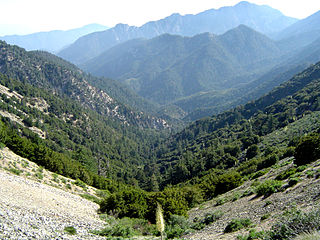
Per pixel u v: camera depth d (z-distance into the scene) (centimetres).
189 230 2306
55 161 5916
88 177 6381
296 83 17062
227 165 9062
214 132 16775
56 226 1653
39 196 2586
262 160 6038
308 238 784
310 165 2986
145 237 2038
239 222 1761
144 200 3347
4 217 1340
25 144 5753
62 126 17050
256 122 13312
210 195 5438
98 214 2972
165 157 17488
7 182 2628
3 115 13050
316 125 7350
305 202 1611
